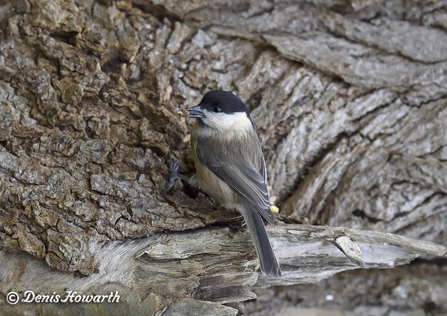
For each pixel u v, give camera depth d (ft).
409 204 26.86
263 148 27.71
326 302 29.17
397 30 27.89
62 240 19.12
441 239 27.66
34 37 23.97
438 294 28.43
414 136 27.45
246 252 21.16
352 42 28.04
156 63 26.86
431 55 27.58
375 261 23.02
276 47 27.68
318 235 21.12
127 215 20.44
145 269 20.10
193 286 19.88
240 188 22.04
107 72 25.85
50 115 22.24
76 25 24.49
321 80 28.12
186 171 24.77
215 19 28.25
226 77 27.76
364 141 27.63
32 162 20.62
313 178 27.22
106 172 21.25
